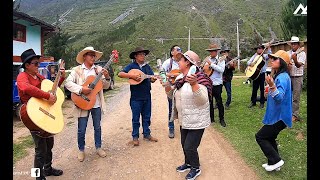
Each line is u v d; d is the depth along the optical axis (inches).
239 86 615.5
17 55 666.2
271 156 188.7
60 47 1214.3
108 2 5639.8
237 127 293.1
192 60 177.5
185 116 179.8
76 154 237.0
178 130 295.7
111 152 238.5
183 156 227.3
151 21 3260.3
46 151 180.9
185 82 181.2
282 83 177.2
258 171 195.8
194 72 176.9
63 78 192.2
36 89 165.8
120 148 247.3
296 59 274.8
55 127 170.4
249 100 423.8
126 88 739.4
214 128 294.5
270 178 185.5
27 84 165.0
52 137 190.4
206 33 2977.4
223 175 193.6
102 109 228.2
